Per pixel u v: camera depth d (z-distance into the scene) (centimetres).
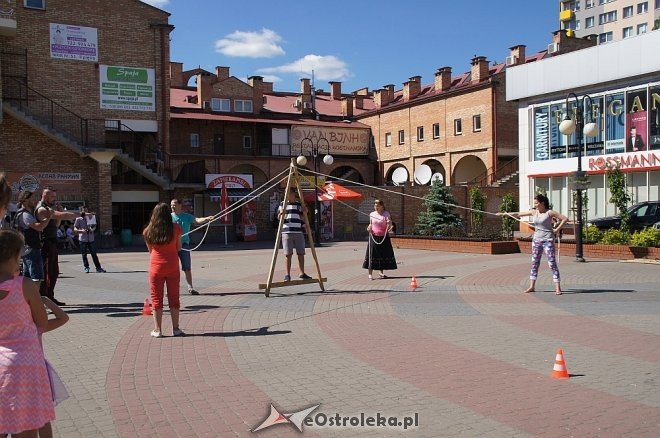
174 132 4800
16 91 3031
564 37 4853
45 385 404
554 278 1203
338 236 3747
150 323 974
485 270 1620
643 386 609
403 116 5375
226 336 871
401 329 902
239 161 4841
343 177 5644
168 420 537
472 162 5003
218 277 1627
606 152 3098
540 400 571
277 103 5756
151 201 3356
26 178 2892
